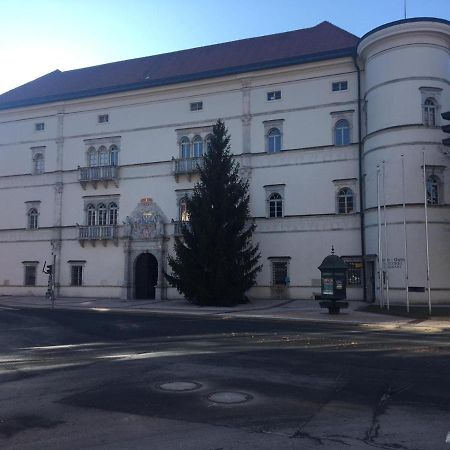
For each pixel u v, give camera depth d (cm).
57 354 1330
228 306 3198
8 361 1221
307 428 677
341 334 1766
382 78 3178
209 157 3419
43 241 4369
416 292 2977
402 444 613
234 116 3822
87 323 2175
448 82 3166
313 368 1097
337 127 3556
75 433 661
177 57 4600
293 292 3562
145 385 938
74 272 4250
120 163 4159
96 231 4128
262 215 3688
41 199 4409
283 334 1762
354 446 605
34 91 4766
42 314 2670
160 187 4022
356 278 3416
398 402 814
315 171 3575
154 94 4094
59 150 4369
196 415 741
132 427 685
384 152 3131
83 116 4328
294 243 3591
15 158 4541
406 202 3030
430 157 3047
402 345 1461
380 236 2994
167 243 3966
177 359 1221
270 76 3734
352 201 3478
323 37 3991
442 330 1919
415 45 3108
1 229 4522
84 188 4247
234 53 4284
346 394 866
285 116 3678
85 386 936
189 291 3316
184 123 3984
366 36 3247
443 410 766
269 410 767
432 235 3009
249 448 600
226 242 3309
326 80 3594
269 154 3697
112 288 4094
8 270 4469
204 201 3338
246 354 1293
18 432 668
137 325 2094
